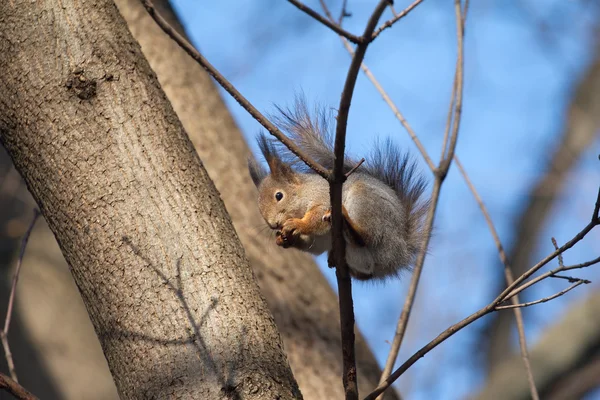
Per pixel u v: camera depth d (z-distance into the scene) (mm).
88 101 6348
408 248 8680
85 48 6477
